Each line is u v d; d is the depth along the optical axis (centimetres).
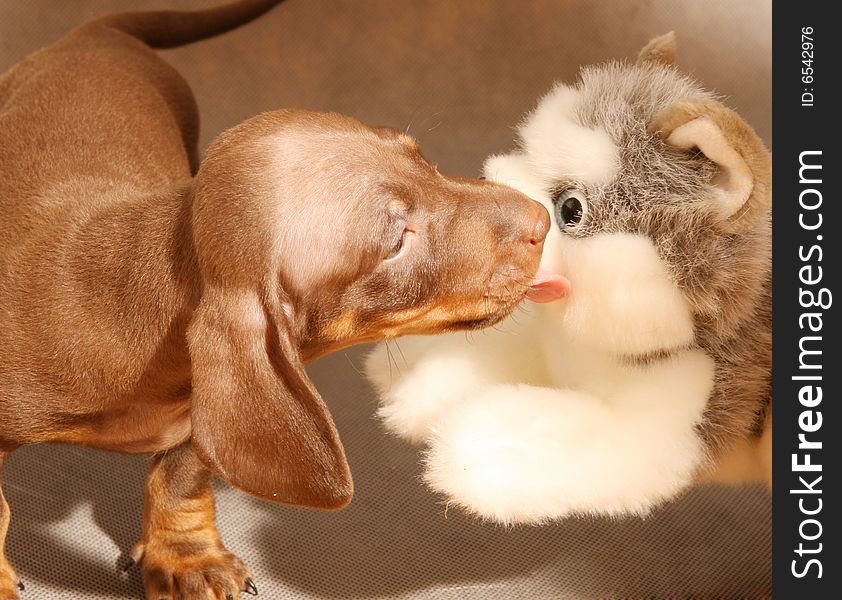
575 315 65
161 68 85
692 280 64
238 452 62
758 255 66
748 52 105
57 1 109
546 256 67
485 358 69
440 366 69
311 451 62
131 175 74
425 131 100
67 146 74
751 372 68
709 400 67
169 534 72
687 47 105
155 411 68
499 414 66
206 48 106
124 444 70
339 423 83
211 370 62
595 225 66
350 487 62
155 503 72
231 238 63
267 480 62
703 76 103
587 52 106
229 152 64
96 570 74
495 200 66
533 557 76
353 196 64
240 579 72
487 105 102
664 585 75
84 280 67
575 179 67
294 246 63
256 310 62
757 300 67
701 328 66
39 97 77
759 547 77
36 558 75
